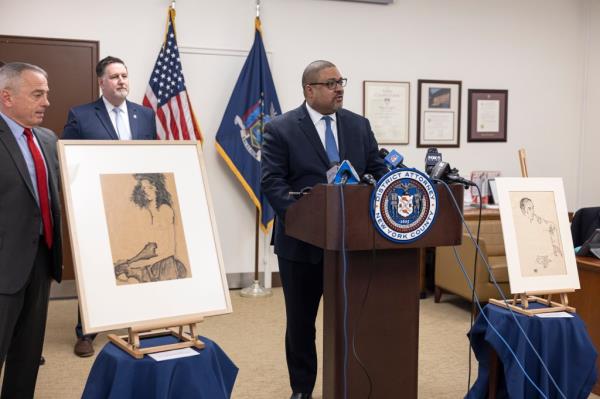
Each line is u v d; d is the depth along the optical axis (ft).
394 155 7.48
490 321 8.46
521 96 20.65
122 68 12.09
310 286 8.97
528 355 8.27
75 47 16.49
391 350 7.09
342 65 18.71
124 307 6.18
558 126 21.12
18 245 7.66
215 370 6.66
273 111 17.56
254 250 18.26
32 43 16.17
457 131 19.97
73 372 11.12
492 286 15.11
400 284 7.09
